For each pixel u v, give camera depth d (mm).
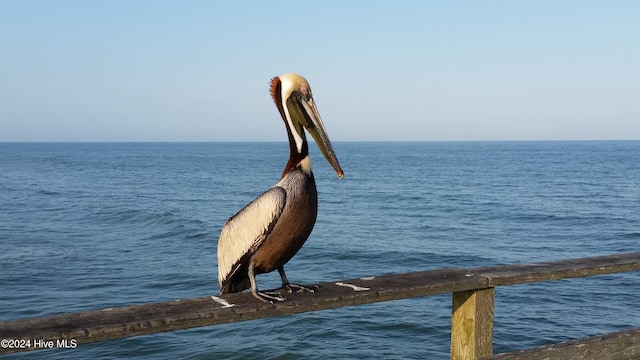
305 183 3650
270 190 3646
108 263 19672
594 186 61125
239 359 10625
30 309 13750
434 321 12805
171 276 17641
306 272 19125
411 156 173250
